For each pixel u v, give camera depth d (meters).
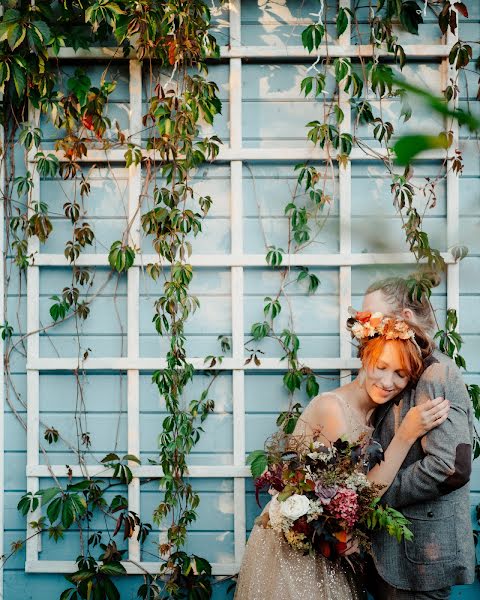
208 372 2.88
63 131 2.92
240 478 2.84
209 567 2.77
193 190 2.89
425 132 0.40
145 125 2.78
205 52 2.75
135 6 2.63
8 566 2.89
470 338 2.83
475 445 2.75
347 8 2.71
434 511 2.21
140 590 2.81
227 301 2.89
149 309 2.90
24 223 2.87
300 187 2.87
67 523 2.71
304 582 2.15
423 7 2.85
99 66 2.91
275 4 2.87
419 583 2.19
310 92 2.87
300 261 2.84
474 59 2.84
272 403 2.88
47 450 2.89
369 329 2.22
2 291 2.89
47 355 2.91
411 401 2.25
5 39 2.66
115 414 2.91
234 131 2.84
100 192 2.91
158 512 2.76
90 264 2.88
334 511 2.04
